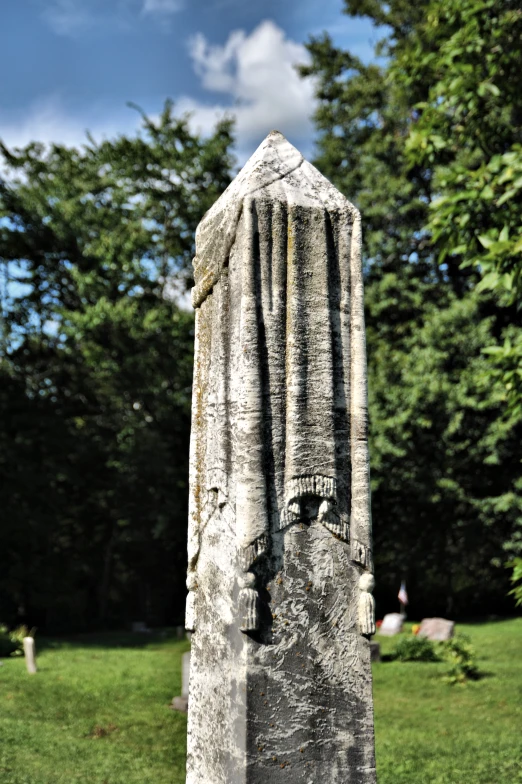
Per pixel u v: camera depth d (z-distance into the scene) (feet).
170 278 99.86
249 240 17.76
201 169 96.22
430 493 85.46
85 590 103.40
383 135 95.66
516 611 101.71
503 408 83.25
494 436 82.64
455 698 47.78
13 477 89.97
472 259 33.37
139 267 93.40
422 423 83.25
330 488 17.48
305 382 17.66
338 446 17.83
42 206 95.66
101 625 101.86
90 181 97.45
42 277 99.04
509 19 37.81
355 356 18.20
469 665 52.90
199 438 20.13
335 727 16.92
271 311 17.69
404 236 90.43
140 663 60.54
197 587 19.43
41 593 94.48
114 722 40.96
